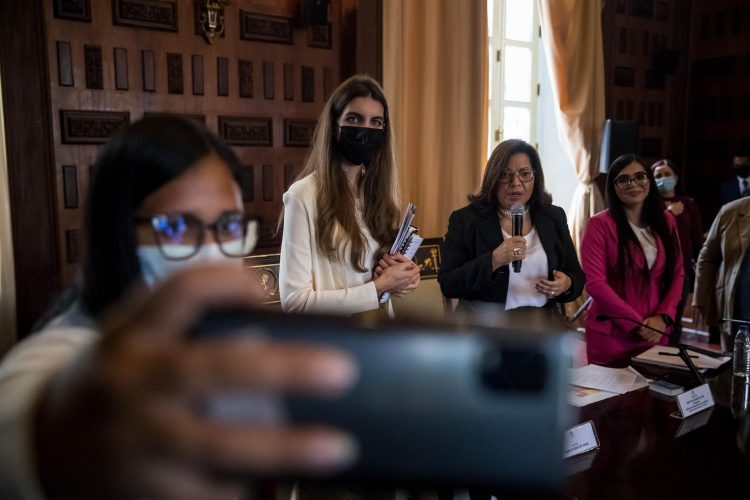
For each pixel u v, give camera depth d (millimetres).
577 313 3471
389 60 4578
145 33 3598
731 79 6945
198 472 283
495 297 2625
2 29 3094
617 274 2926
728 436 1747
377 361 350
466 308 2676
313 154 2162
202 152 602
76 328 562
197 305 310
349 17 4355
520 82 6137
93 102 3447
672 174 4898
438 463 351
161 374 269
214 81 3867
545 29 5781
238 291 328
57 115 3334
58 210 3354
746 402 2008
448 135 5020
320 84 4316
